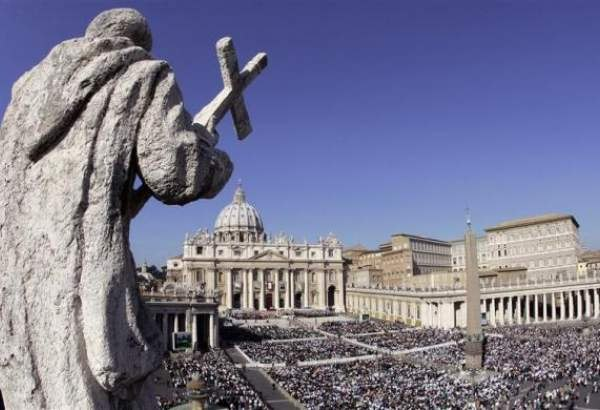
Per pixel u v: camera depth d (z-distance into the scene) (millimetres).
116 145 6094
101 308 5852
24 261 5992
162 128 6246
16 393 5980
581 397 51000
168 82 6445
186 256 180250
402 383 57125
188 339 83938
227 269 182875
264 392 57031
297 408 49344
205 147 6746
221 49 8000
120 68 6273
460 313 124438
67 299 5824
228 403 47344
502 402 48625
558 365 64125
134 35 6867
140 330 6297
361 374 63656
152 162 6234
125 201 6539
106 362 5801
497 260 176500
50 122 6039
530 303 144000
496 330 103250
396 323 133375
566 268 158500
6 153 6305
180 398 46500
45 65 6352
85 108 6129
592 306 136375
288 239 190375
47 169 6098
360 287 167125
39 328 5879
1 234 6141
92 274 5895
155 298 89688
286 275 188000
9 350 5973
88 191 6008
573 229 160625
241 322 139000
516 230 172000
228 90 8367
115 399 6312
